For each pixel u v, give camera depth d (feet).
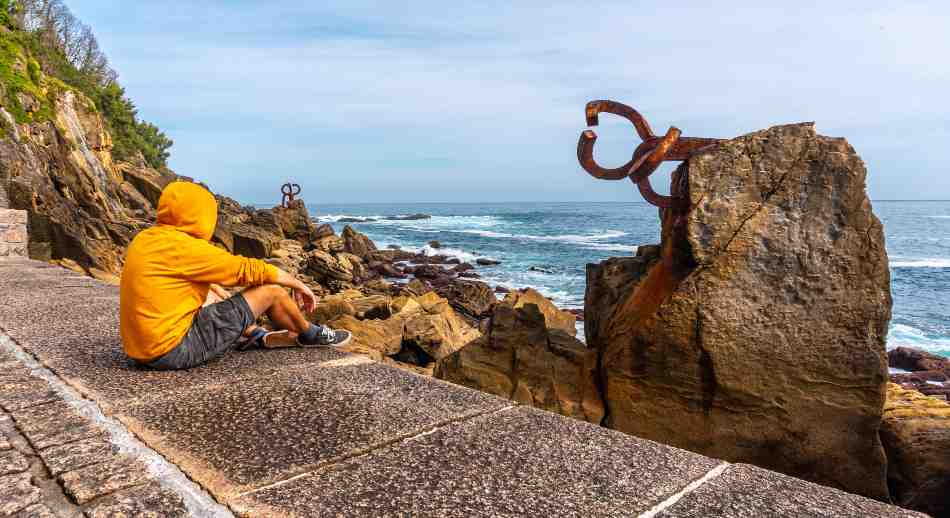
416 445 6.70
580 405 15.34
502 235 189.06
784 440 13.24
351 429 7.15
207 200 9.59
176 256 9.15
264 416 7.56
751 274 13.44
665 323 13.88
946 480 13.07
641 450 6.68
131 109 235.40
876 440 12.88
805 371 13.14
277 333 11.17
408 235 188.55
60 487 5.72
